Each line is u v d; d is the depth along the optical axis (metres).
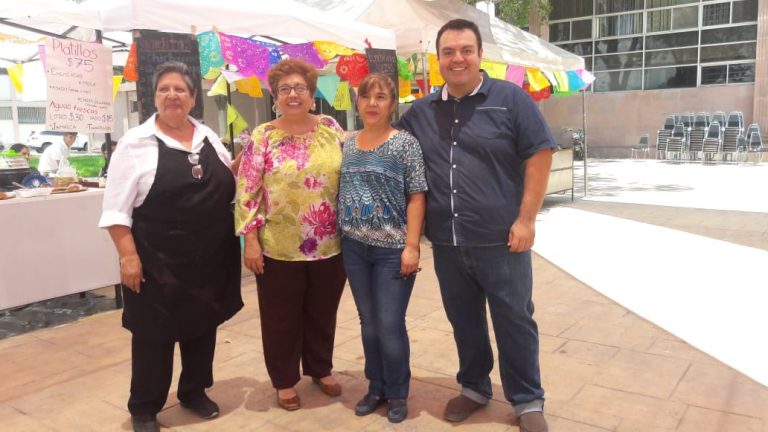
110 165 2.71
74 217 4.98
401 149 2.88
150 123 2.78
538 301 5.16
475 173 2.76
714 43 20.88
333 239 3.10
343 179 3.00
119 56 7.88
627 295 5.30
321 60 5.98
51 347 4.31
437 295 5.42
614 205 10.92
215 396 3.43
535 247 7.45
